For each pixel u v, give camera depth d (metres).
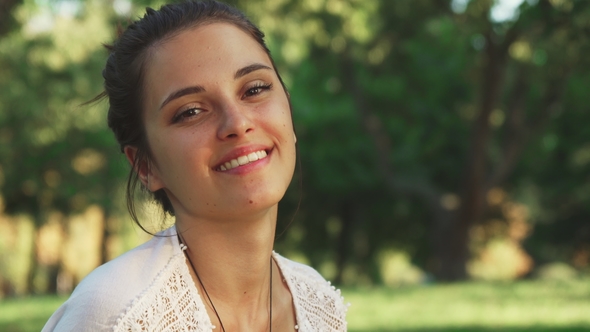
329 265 32.16
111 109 1.98
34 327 8.92
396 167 22.45
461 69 18.06
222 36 1.85
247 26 1.92
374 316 9.99
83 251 33.56
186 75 1.80
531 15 9.29
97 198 22.98
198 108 1.81
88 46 18.94
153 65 1.85
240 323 1.98
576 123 23.73
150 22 1.89
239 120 1.77
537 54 12.99
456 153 23.36
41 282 33.69
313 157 24.08
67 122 20.05
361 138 23.22
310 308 2.18
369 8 14.31
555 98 17.89
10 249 29.14
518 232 33.00
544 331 8.19
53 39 18.88
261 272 1.98
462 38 13.29
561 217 29.28
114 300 1.76
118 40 1.96
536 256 35.38
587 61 9.65
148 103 1.87
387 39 18.62
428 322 9.37
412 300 11.96
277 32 13.84
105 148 21.44
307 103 20.64
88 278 1.84
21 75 19.38
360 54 19.02
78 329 1.74
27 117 19.92
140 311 1.76
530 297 11.90
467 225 20.27
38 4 16.72
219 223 1.89
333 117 21.89
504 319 9.45
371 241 29.47
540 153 24.41
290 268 2.21
